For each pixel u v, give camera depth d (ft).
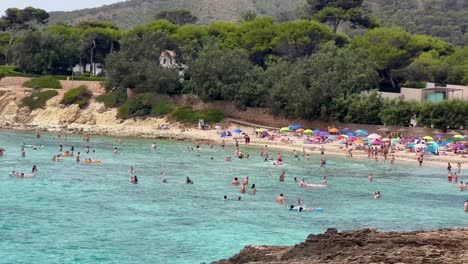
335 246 164.86
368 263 142.92
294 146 541.75
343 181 374.22
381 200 316.81
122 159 444.96
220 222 258.98
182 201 299.99
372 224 262.47
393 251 152.56
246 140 555.28
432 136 570.46
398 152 510.17
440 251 151.02
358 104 590.14
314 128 613.11
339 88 603.67
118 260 206.28
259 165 434.71
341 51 640.58
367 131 593.83
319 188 346.95
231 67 647.56
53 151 474.90
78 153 437.17
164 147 525.34
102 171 386.11
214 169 409.69
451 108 573.74
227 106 650.02
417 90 651.25
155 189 329.93
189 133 606.14
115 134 615.16
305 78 621.72
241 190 327.67
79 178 356.79
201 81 653.30
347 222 264.93
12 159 425.28
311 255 161.27
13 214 262.26
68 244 222.69
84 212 270.87
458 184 376.48
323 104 607.37
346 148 524.52
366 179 385.50
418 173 418.31
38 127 647.97
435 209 298.15
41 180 345.92
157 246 222.89
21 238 228.02
